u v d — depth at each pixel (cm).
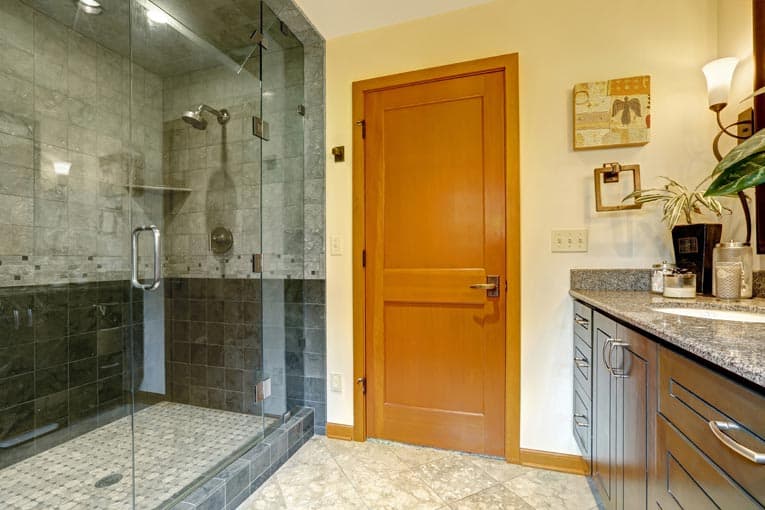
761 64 136
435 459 187
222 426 201
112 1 201
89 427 204
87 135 216
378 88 206
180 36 216
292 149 221
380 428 206
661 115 166
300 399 221
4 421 176
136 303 228
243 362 216
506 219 185
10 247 184
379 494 159
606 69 173
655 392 90
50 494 154
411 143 201
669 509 83
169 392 221
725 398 62
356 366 210
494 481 168
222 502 146
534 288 181
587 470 159
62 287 202
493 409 187
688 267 153
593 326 142
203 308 223
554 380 178
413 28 201
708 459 67
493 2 188
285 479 172
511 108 183
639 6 169
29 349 187
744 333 79
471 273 191
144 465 169
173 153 235
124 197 230
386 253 205
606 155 173
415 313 200
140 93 232
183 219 231
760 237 136
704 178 161
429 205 198
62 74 206
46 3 196
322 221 217
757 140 72
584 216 175
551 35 180
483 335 189
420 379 199
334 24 204
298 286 220
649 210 168
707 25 162
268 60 222
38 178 196
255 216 225
